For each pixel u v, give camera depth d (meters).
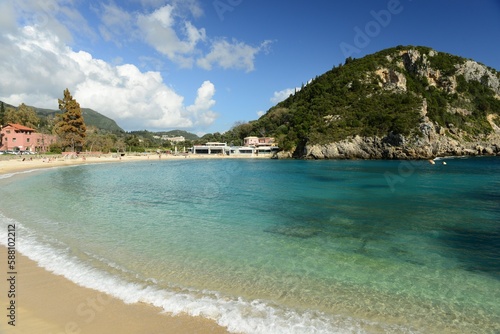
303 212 19.62
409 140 91.69
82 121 95.81
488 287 9.08
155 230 14.88
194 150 142.62
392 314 7.45
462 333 6.72
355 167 64.62
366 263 10.88
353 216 18.52
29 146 97.75
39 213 17.80
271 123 163.12
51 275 8.99
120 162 88.12
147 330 6.32
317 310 7.55
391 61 147.38
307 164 78.19
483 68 148.25
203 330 6.40
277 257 11.34
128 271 9.60
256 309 7.47
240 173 52.06
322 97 133.62
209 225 16.11
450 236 14.30
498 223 16.70
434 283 9.30
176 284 8.78
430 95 128.12
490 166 63.69
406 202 23.34
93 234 13.77
